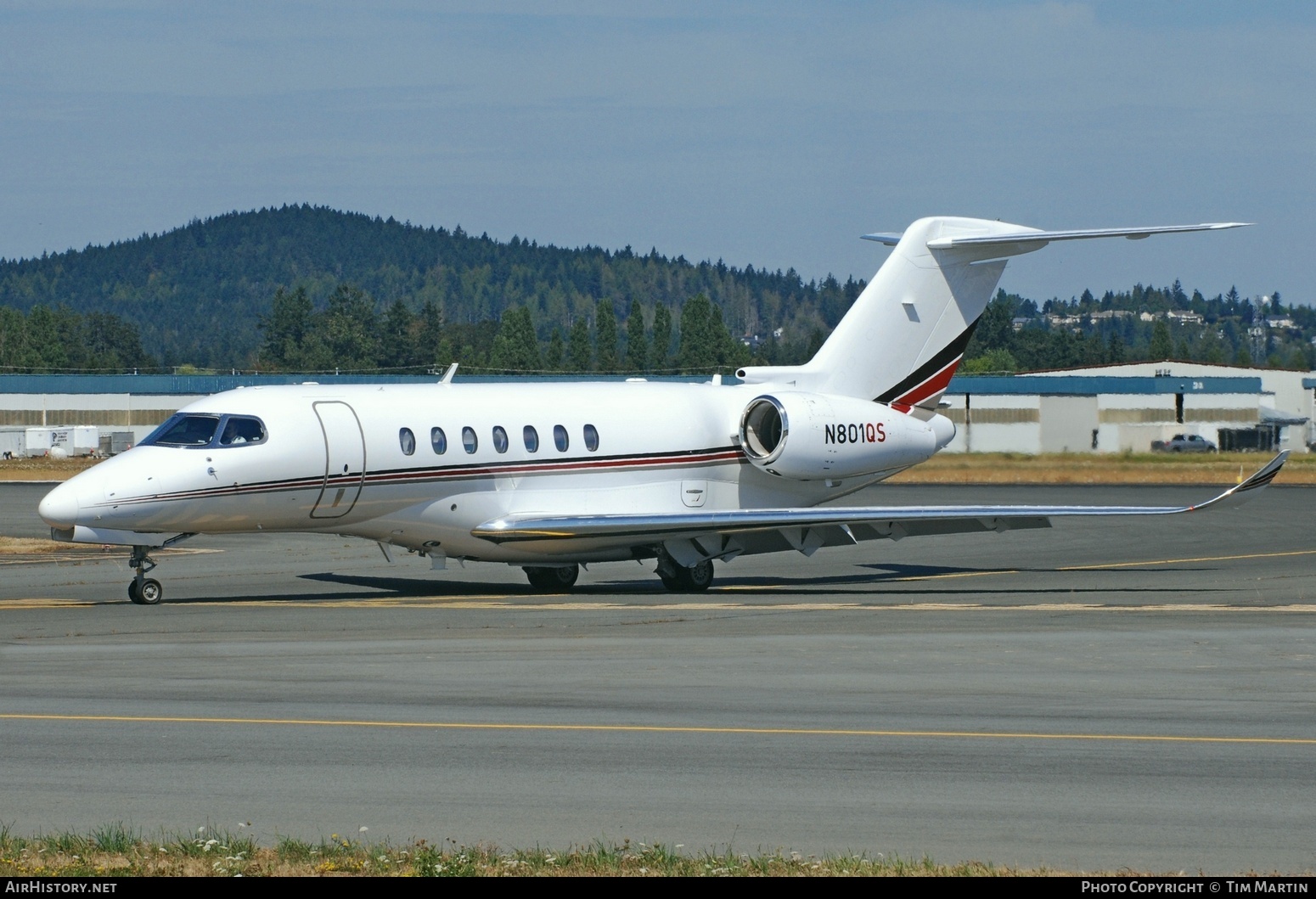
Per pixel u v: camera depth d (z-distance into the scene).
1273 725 55.09
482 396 107.00
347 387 102.94
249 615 90.56
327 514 99.12
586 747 50.94
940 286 124.38
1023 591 107.31
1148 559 135.88
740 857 38.38
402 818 42.16
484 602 99.44
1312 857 38.34
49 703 59.12
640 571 127.81
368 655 72.50
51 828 41.09
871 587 110.88
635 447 111.44
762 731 53.69
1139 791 44.97
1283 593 105.38
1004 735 53.03
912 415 124.44
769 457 114.38
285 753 50.00
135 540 94.94
